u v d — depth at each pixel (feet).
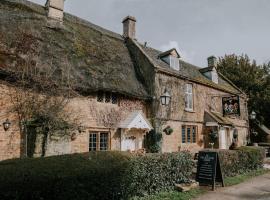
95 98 42.93
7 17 41.45
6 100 32.71
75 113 39.19
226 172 37.60
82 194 18.45
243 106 85.61
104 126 43.47
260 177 39.65
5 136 32.09
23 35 38.01
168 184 29.17
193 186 30.94
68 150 37.93
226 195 28.50
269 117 95.09
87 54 47.44
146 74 54.39
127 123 45.27
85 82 40.14
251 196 28.14
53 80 35.58
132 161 23.77
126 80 49.37
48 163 18.49
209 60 90.02
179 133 56.65
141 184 25.34
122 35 67.36
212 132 65.36
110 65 49.67
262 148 49.11
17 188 15.76
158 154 28.12
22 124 33.09
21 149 33.01
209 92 69.67
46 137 34.99
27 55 36.42
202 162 33.88
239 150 41.96
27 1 51.26
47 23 47.32
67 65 40.68
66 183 17.58
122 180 22.11
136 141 48.85
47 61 38.52
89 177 18.89
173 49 62.95
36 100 34.19
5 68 32.04
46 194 16.78
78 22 56.59
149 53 62.44
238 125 80.02
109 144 44.04
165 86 54.80
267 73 100.48
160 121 51.62
